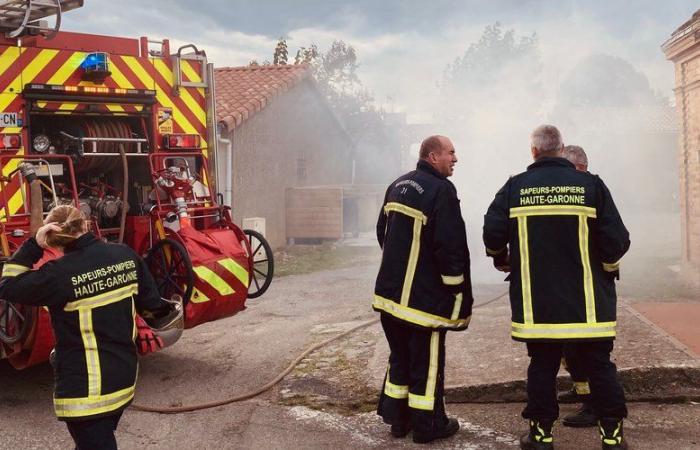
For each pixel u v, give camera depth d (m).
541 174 4.36
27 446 4.83
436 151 4.73
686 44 9.73
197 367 6.70
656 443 4.36
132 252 3.90
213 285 6.20
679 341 5.84
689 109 10.09
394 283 4.65
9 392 6.04
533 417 4.30
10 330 5.60
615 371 4.22
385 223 5.02
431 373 4.60
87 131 6.49
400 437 4.74
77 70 6.31
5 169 5.88
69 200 6.36
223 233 6.53
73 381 3.56
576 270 4.21
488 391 5.25
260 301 10.32
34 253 3.68
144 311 4.10
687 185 10.23
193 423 5.16
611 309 4.23
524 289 4.28
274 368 6.56
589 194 4.23
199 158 7.12
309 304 9.98
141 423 5.20
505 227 4.40
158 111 6.83
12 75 5.93
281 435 4.88
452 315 4.59
